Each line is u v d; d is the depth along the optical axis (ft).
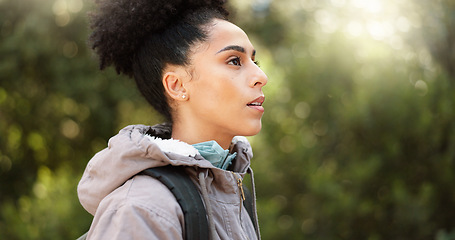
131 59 3.98
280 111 13.20
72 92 16.55
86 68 16.81
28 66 16.98
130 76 4.17
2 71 16.38
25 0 16.76
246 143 4.15
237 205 3.52
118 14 3.76
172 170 3.24
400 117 11.38
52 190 12.53
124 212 2.93
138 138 3.26
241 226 3.56
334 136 12.41
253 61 3.82
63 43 17.07
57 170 17.65
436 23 13.67
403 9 13.89
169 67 3.67
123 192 3.08
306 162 12.54
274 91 12.73
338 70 13.08
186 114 3.68
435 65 13.70
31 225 12.00
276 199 13.03
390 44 13.32
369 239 10.69
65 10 16.90
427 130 11.14
